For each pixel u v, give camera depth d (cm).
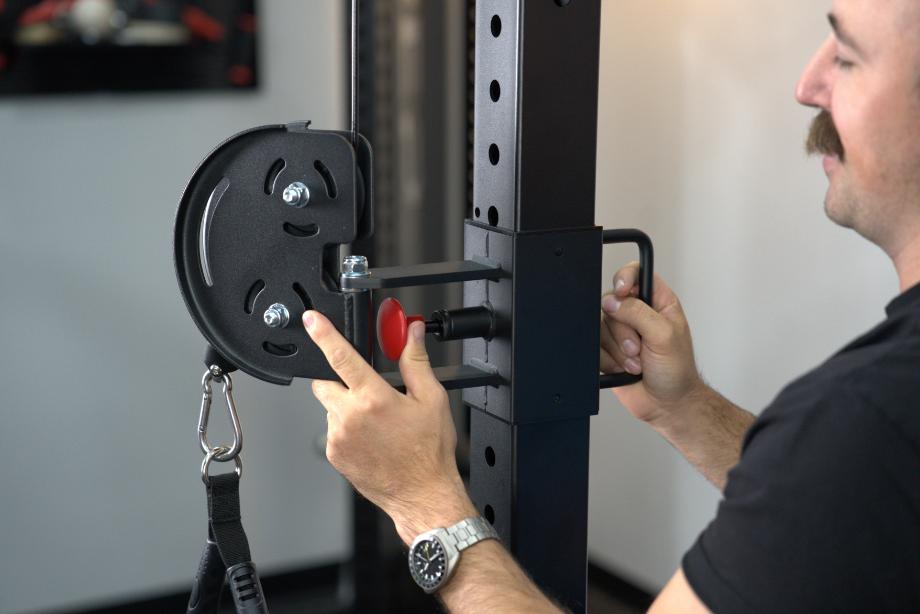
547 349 101
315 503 315
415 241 324
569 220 101
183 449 299
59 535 291
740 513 81
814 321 241
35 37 266
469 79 295
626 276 116
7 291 276
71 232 279
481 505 110
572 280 101
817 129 94
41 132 272
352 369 94
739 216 256
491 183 103
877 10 84
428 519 95
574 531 107
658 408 122
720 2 252
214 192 95
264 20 288
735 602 80
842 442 78
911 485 77
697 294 271
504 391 102
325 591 316
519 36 96
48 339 282
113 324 287
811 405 80
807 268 241
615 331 118
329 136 93
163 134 283
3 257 274
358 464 97
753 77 246
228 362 98
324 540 318
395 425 95
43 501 288
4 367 279
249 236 96
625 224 290
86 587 296
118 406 291
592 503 312
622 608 298
